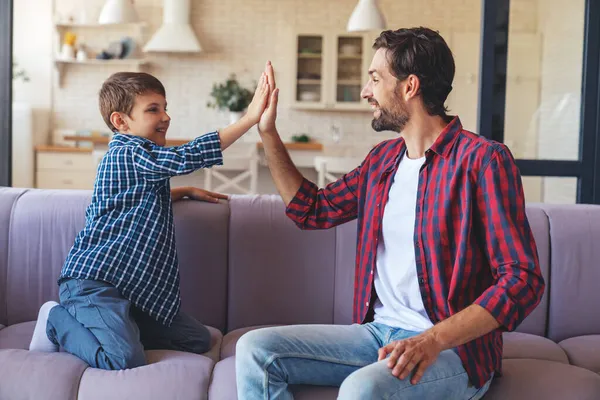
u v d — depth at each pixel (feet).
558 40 9.86
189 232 8.05
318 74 25.17
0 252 8.13
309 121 25.93
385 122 6.02
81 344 6.45
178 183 21.68
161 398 5.99
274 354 5.41
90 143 24.58
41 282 8.10
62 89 25.27
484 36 9.75
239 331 7.84
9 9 9.39
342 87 25.22
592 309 8.05
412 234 5.82
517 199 5.46
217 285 8.11
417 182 5.90
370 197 6.22
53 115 25.32
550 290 8.09
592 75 9.88
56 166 23.49
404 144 6.27
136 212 7.09
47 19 24.99
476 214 5.55
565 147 10.00
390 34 5.96
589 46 9.86
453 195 5.61
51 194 8.30
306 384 5.70
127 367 6.33
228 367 6.37
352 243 8.13
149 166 6.96
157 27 25.38
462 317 5.05
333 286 8.16
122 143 7.27
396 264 5.90
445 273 5.61
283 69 25.72
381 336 5.78
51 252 8.11
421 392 5.08
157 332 7.09
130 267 6.93
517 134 9.93
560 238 8.09
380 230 6.05
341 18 25.64
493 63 9.79
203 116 25.75
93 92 25.36
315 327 5.82
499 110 9.87
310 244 8.18
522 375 6.04
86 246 7.06
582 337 7.86
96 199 7.20
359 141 25.99
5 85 9.45
